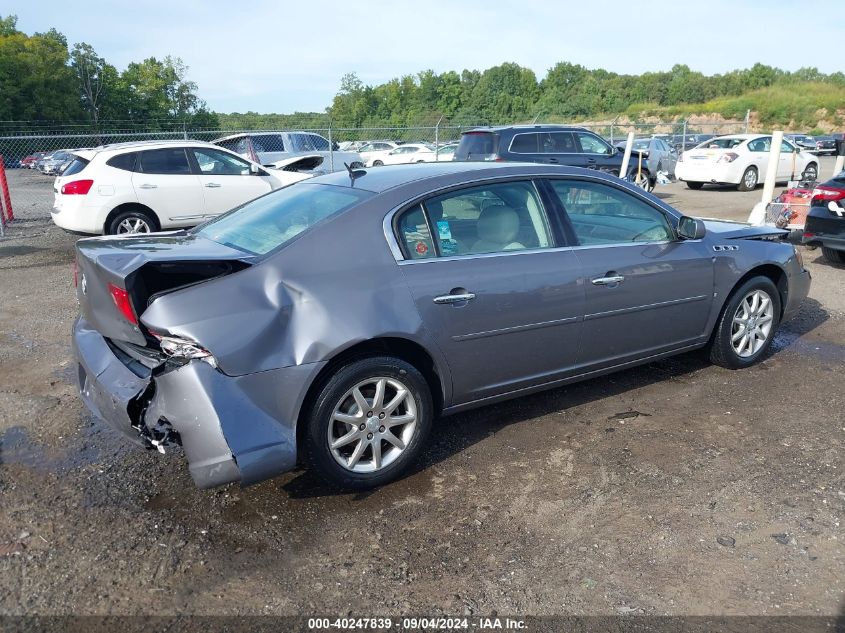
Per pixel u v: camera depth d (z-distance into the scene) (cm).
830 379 483
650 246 428
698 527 308
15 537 300
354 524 312
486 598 264
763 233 507
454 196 364
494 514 320
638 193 433
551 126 1438
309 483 347
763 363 516
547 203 394
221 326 289
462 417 426
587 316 396
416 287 335
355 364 318
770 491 337
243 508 324
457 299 345
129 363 324
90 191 983
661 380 483
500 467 364
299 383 301
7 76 5125
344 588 270
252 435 289
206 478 285
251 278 304
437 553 291
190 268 305
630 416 425
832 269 841
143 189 1014
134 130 4838
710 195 1770
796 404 441
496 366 370
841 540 298
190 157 1062
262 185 1119
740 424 412
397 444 342
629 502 329
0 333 598
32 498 331
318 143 1831
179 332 281
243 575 277
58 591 266
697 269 446
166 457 372
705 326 467
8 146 3384
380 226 337
